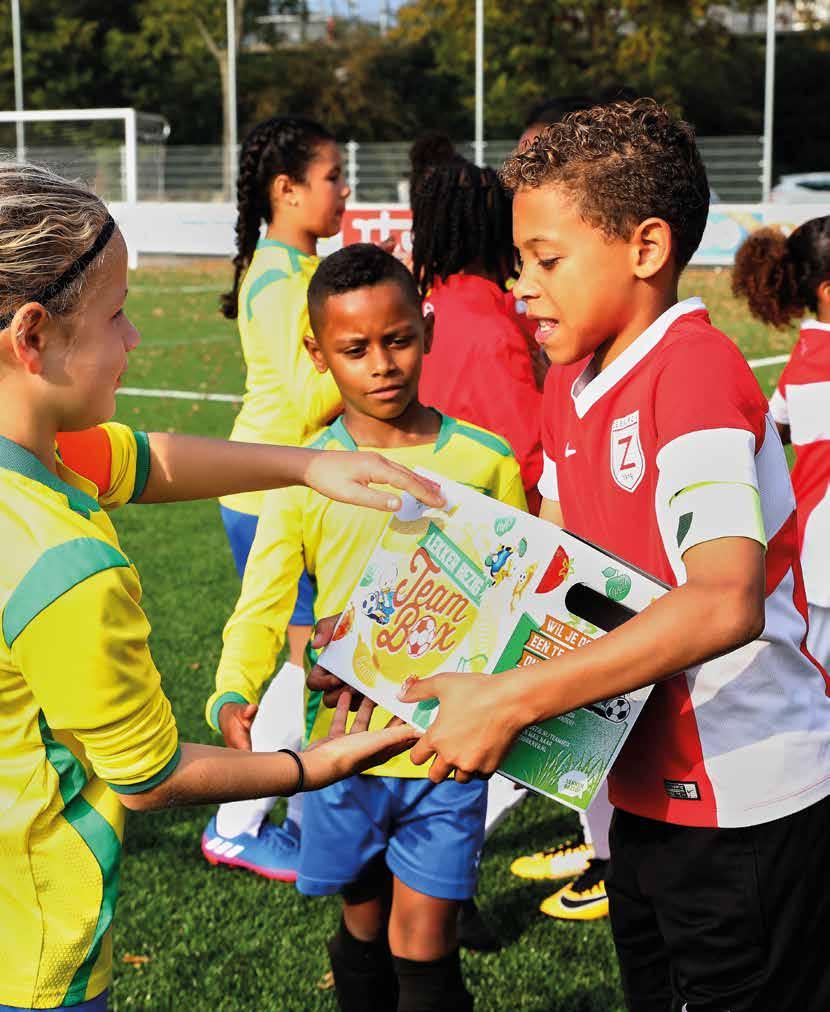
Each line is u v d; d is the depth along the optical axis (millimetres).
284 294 3637
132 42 44156
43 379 1500
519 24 40375
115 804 1624
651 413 1757
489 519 1824
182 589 6195
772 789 1856
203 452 1965
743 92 43781
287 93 43594
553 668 1526
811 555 3535
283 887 3537
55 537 1476
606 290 1759
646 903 2047
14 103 44281
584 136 1735
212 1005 2957
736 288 4027
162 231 21219
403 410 2492
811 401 3562
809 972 1937
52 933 1595
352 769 1761
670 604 1501
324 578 2465
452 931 2475
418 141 4145
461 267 3250
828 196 27688
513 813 3975
